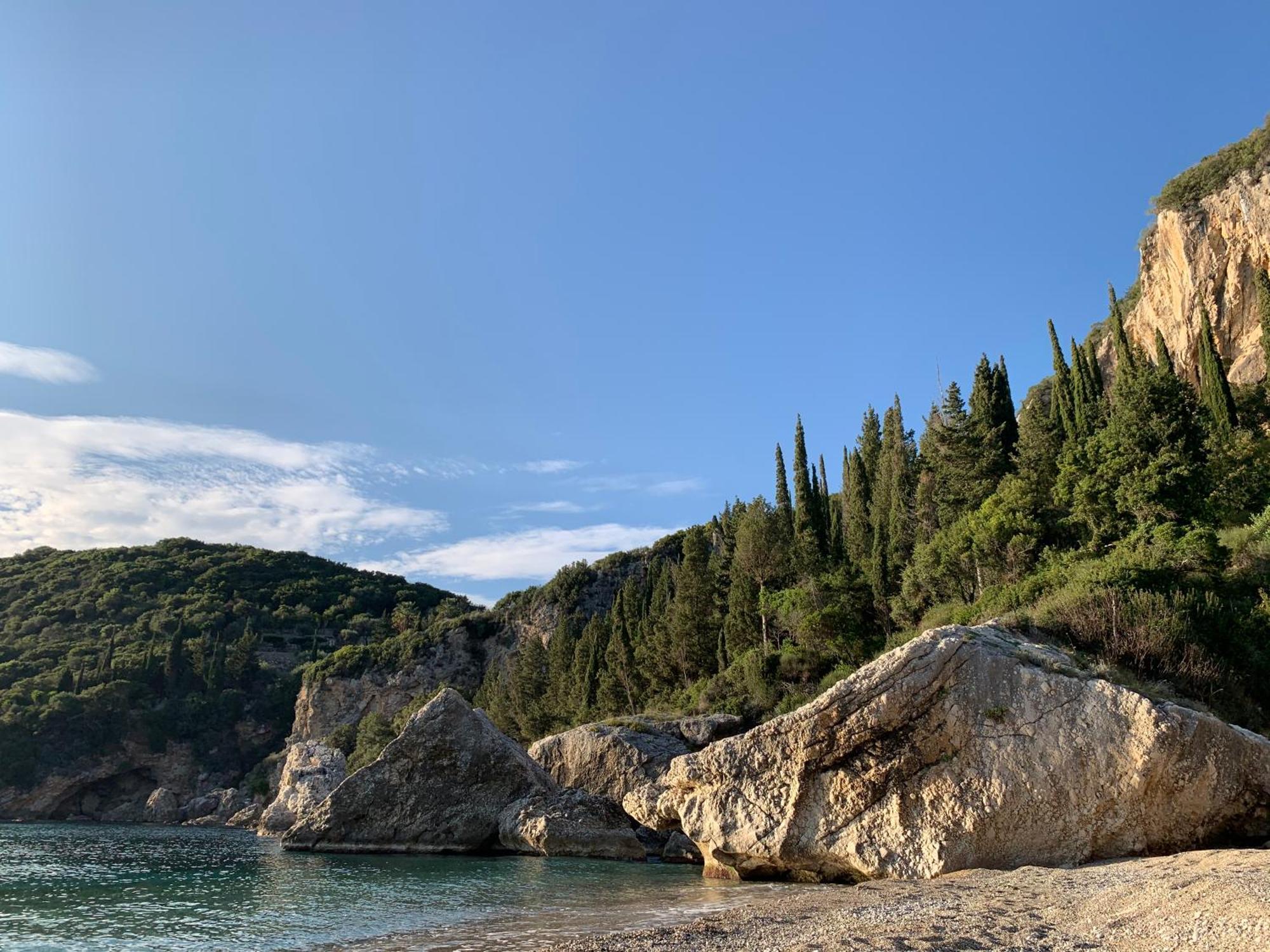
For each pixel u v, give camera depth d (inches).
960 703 1001.5
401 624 7573.8
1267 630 1328.7
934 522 2667.3
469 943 745.0
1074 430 2568.9
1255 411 2458.2
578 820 1801.2
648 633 3558.1
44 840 2876.5
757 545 2989.7
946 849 944.9
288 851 1925.4
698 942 664.4
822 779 1062.4
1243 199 2819.9
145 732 5452.8
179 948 782.5
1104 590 1386.6
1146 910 637.3
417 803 1914.4
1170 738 892.0
